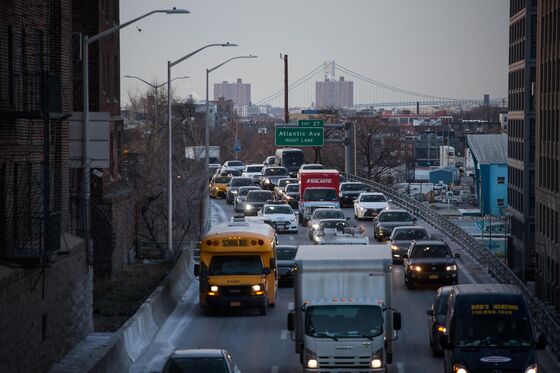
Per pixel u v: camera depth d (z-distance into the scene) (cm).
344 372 3906
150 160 10625
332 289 3978
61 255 4344
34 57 4491
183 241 9206
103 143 4894
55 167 4916
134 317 4900
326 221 8669
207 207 10800
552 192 12388
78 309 4775
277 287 6719
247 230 5800
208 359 3469
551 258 12350
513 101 17075
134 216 8394
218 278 5650
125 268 7494
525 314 3797
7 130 4025
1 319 3569
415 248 6719
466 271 7369
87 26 7269
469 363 3694
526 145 15775
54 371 4212
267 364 4450
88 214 4988
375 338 3897
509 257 16688
